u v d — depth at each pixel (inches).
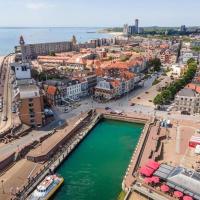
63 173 4640.8
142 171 4284.0
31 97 5846.5
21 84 7293.3
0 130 5561.0
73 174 4608.8
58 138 5546.3
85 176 4552.2
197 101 7032.5
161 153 5177.2
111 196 4028.1
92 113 7140.8
